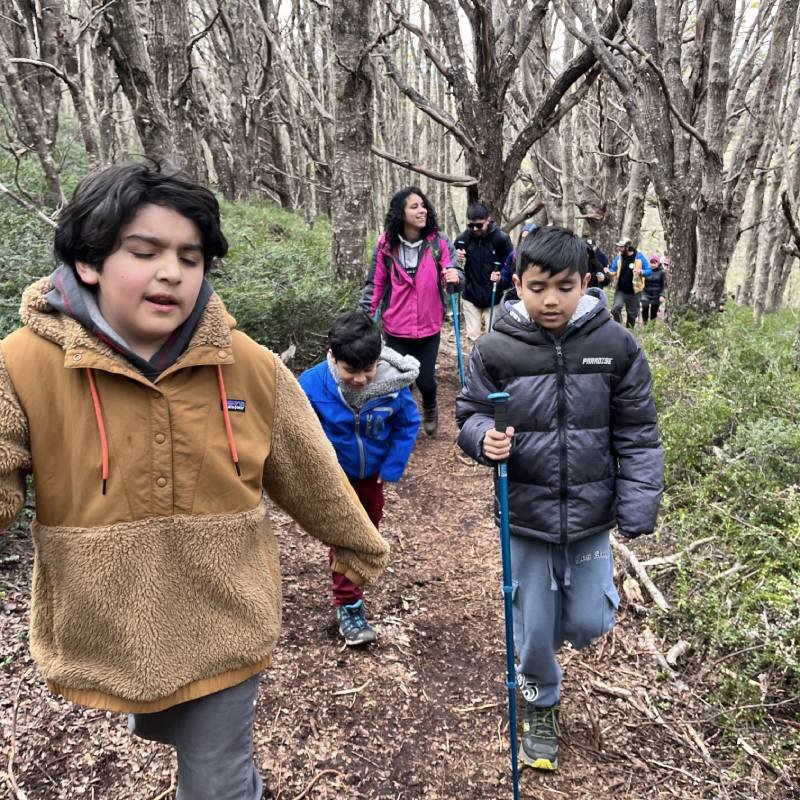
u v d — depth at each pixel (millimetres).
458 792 2322
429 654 3008
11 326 4109
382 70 16531
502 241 6746
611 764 2432
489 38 7520
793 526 3256
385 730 2559
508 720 2637
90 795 2188
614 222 12805
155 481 1391
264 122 18516
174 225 1278
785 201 5266
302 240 11219
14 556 3289
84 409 1336
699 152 7801
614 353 2195
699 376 5602
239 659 1525
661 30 7961
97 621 1403
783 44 7953
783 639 2709
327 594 3404
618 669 2881
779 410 4586
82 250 1276
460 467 5145
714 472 3922
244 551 1516
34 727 2406
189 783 1583
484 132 7840
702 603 3021
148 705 1463
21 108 4926
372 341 2766
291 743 2459
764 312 15484
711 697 2680
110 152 9961
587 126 13594
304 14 16219
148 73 5641
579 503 2244
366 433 2980
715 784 2340
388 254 5109
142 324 1311
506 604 2232
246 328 5711
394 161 7957
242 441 1481
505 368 2240
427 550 3941
